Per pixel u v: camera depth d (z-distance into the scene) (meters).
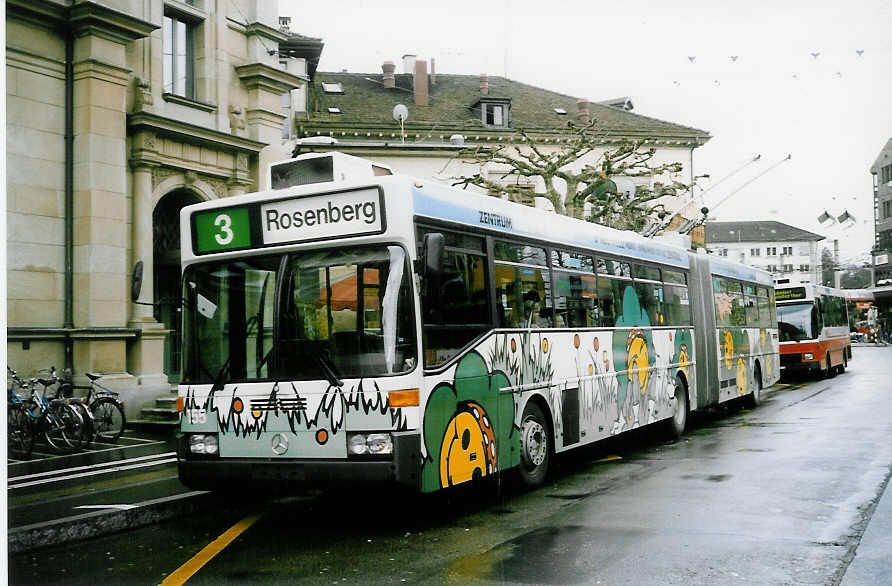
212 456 7.67
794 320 27.69
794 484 8.99
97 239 14.98
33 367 14.27
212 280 7.89
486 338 8.31
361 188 7.33
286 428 7.32
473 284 8.23
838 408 17.47
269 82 19.11
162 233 17.64
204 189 17.72
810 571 5.83
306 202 7.53
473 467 7.90
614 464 11.09
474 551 6.60
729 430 14.50
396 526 7.67
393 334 7.12
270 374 7.45
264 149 19.08
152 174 16.47
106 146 15.23
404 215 7.23
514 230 9.17
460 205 8.15
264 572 6.18
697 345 15.09
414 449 7.01
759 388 19.05
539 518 7.75
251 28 18.98
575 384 10.26
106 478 10.47
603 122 41.84
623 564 6.07
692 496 8.52
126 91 15.84
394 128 36.44
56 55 14.95
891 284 68.19
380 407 7.00
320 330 7.35
